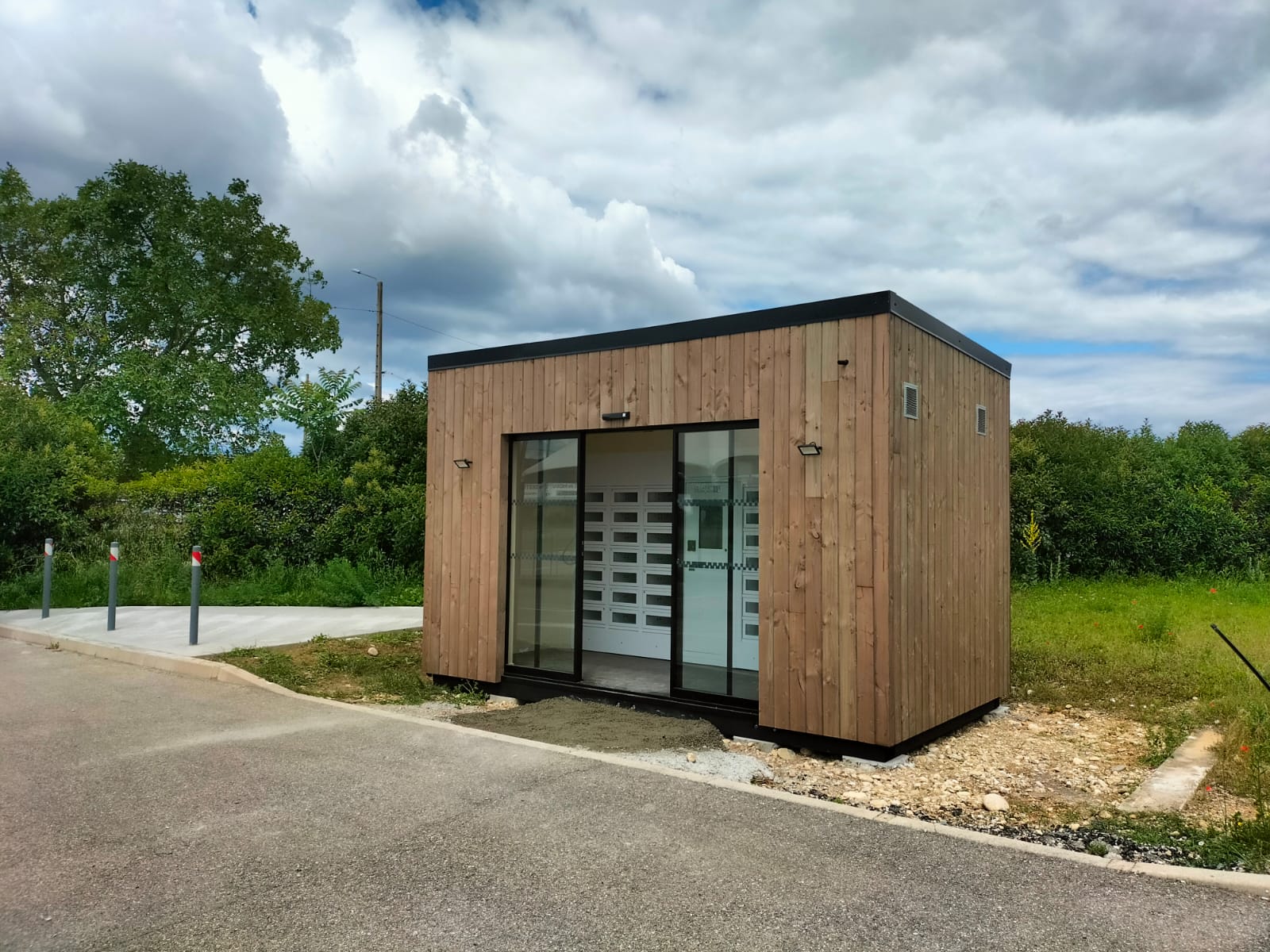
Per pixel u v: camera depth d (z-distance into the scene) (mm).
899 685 6035
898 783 5652
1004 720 7578
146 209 25531
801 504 6316
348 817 4539
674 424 7008
